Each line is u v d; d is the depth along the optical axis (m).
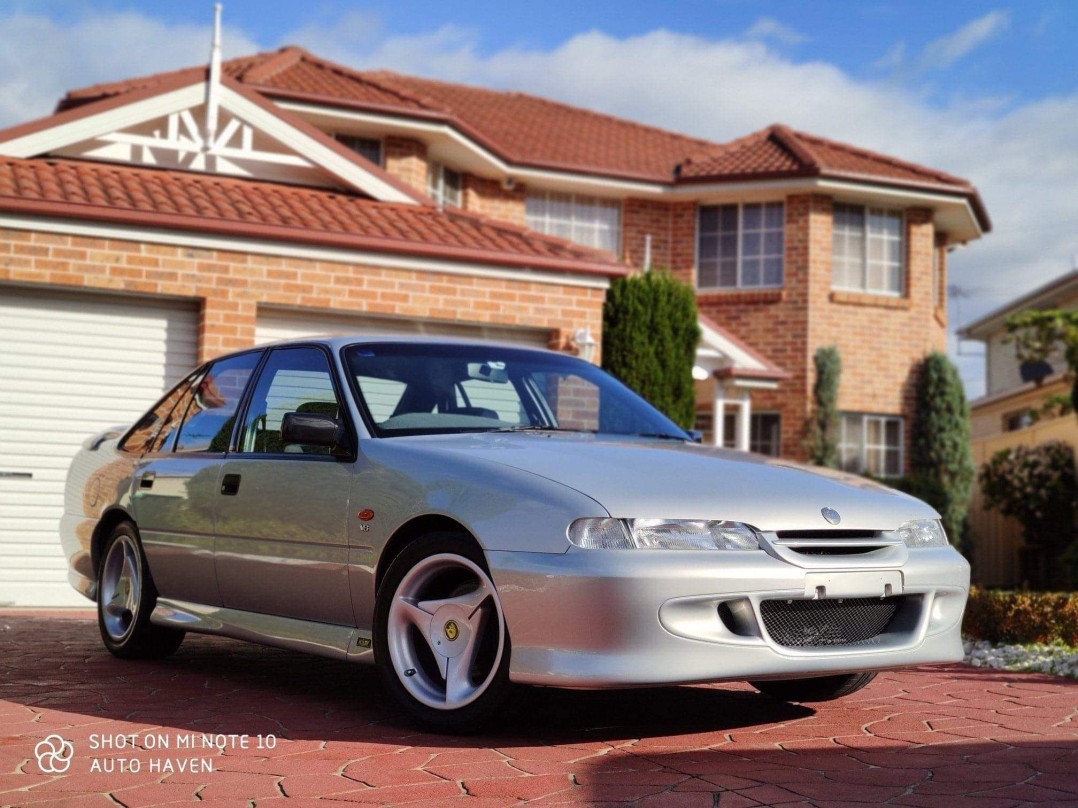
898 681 5.80
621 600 3.76
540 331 11.33
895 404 19.83
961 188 19.95
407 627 4.35
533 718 4.52
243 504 5.12
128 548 6.12
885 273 20.09
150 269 9.74
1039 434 19.67
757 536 4.02
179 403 6.05
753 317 19.61
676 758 3.83
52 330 9.63
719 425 15.73
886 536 4.33
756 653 3.91
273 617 5.04
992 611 7.59
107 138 11.24
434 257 10.66
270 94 16.36
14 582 9.45
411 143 17.48
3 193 9.31
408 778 3.54
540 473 4.12
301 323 10.38
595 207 19.91
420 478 4.35
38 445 9.55
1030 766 3.76
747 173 19.17
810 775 3.61
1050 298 25.83
